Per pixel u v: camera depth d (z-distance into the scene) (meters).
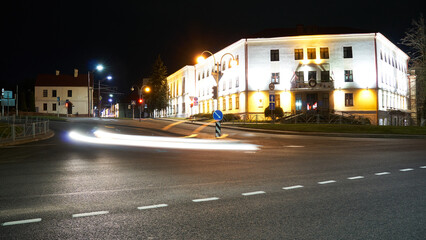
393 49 51.34
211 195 5.86
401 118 51.75
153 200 5.51
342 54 44.47
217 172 8.36
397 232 3.96
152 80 77.81
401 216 4.58
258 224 4.27
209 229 4.09
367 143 17.56
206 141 19.11
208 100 60.00
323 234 3.90
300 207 5.06
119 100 112.81
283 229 4.08
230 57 51.31
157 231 4.02
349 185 6.70
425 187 6.45
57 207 5.06
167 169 8.86
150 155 12.17
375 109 43.44
